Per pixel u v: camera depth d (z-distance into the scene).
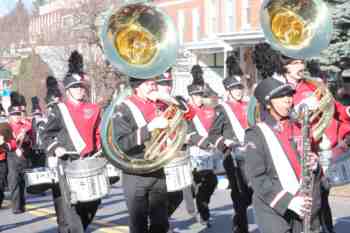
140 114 6.61
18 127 13.39
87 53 32.12
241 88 9.01
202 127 10.05
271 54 5.12
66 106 7.77
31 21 49.62
